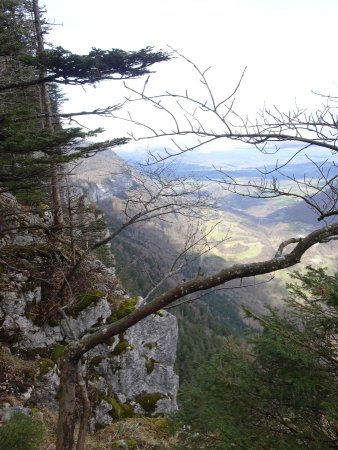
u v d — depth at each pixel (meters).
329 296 3.76
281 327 3.94
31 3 10.15
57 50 7.02
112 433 7.25
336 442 3.64
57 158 7.25
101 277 11.21
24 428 3.86
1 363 7.65
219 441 3.86
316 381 3.63
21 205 11.70
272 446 3.57
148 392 9.69
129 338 9.83
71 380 3.81
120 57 7.25
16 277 9.07
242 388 4.06
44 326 8.88
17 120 7.35
